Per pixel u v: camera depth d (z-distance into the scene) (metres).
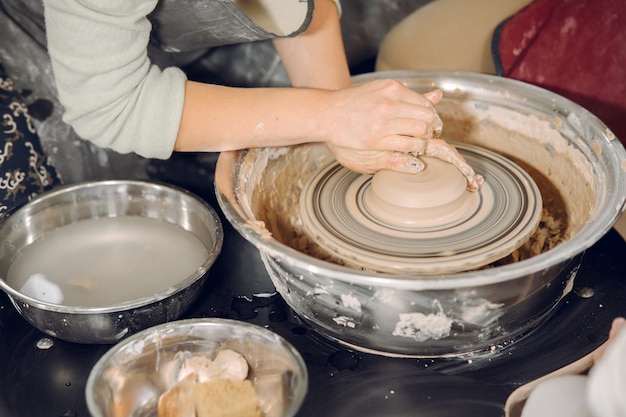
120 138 1.31
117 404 1.16
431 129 1.29
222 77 2.23
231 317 1.39
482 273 1.08
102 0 1.20
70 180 2.02
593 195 1.39
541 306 1.22
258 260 1.53
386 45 2.14
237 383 1.14
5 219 1.53
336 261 1.54
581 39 1.86
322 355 1.29
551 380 0.99
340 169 1.50
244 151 1.46
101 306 1.29
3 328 1.39
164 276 1.45
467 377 1.23
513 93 1.57
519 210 1.35
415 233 1.30
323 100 1.33
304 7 1.35
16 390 1.25
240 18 1.31
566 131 1.48
